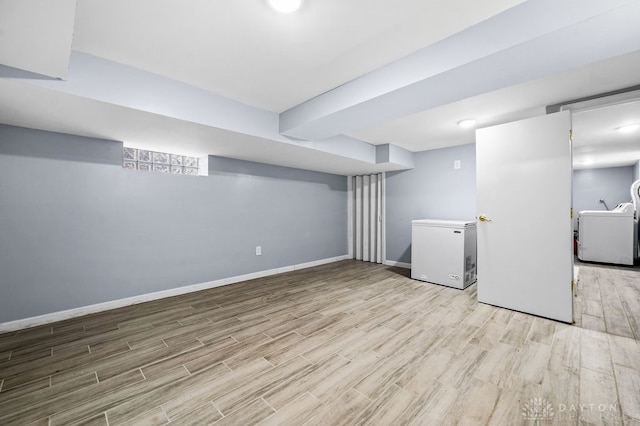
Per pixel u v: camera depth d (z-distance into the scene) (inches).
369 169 193.8
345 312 106.7
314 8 54.8
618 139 140.0
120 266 113.8
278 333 88.7
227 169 149.9
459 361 71.9
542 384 62.0
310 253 197.5
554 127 96.5
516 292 106.3
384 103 84.4
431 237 150.2
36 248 96.0
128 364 70.8
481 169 114.1
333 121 100.4
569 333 86.7
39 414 53.2
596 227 191.9
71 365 70.2
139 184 119.0
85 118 85.7
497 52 57.6
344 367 69.5
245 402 56.9
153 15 56.2
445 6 54.7
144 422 51.4
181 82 87.0
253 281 155.0
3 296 90.4
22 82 62.8
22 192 93.7
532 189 101.7
